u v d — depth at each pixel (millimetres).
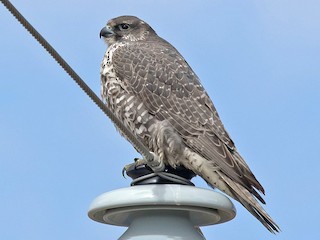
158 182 8688
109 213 8336
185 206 8055
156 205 8016
